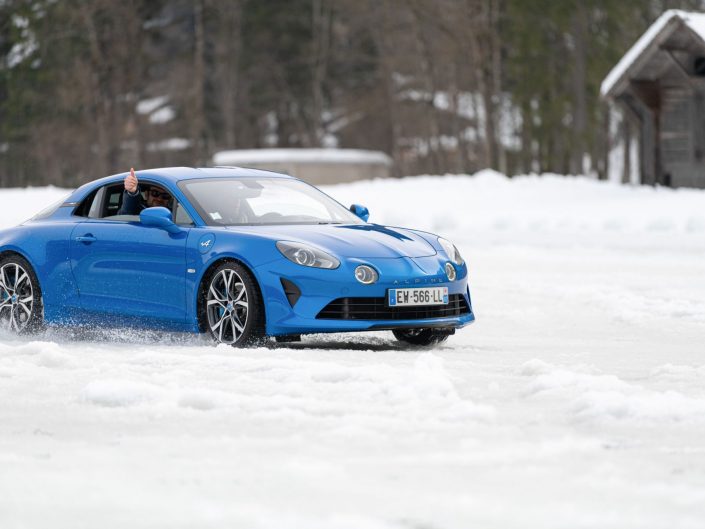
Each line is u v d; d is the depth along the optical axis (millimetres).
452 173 195500
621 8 137875
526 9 138375
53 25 166000
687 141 91938
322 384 14805
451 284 20781
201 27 183250
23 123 172875
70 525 8156
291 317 19578
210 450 10945
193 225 21312
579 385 14609
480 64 138500
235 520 8281
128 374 16141
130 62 164625
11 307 23703
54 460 10469
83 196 23578
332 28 196875
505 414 13000
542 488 9398
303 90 199375
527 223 64000
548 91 146125
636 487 9438
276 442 11344
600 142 159625
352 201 88125
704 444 11281
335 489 9312
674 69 91875
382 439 11484
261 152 151375
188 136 192500
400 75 188750
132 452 10844
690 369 16953
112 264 21984
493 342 22391
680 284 34594
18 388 14953
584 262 43469
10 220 62500
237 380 15344
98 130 164500
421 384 14156
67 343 21672
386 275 19922
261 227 21109
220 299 20375
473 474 9914
